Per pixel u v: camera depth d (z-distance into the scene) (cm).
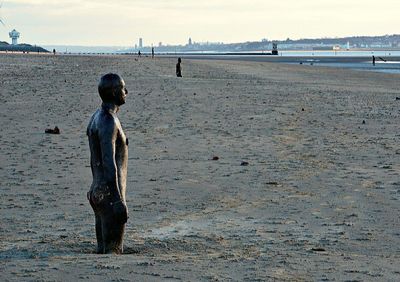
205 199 1806
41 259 1151
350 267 1144
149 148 2652
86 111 3891
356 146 2772
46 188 1928
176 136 2970
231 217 1609
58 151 2567
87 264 1098
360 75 9756
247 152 2588
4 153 2502
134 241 1351
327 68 12838
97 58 15850
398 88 6781
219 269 1093
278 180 2070
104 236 1238
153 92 5244
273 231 1474
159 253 1241
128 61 13062
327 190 1930
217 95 5084
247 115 3803
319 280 1052
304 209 1698
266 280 1035
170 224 1531
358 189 1942
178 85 6097
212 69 10612
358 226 1527
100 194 1224
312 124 3484
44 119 3516
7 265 1095
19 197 1809
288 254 1247
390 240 1403
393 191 1914
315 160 2433
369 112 4141
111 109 1247
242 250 1281
